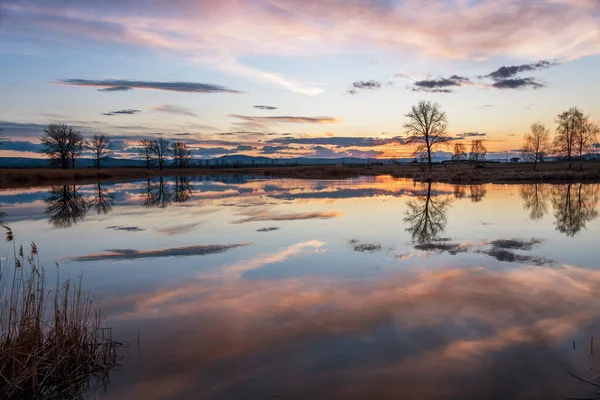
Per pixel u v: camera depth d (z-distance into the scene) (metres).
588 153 60.34
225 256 11.64
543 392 4.73
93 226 17.61
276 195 31.67
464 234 14.45
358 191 34.53
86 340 5.83
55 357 5.43
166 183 55.84
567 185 38.53
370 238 13.86
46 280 9.62
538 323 6.62
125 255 12.04
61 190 41.84
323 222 17.44
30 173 59.88
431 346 5.93
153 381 5.17
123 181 62.28
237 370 5.38
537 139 63.31
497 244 12.67
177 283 9.21
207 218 19.27
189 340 6.28
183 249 12.66
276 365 5.48
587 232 14.61
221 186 45.81
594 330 6.31
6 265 11.13
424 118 64.38
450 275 9.38
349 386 4.95
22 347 5.39
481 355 5.62
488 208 21.80
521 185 39.53
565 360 5.43
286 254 11.73
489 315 7.00
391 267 10.14
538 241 13.09
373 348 5.91
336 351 5.84
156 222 18.39
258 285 8.94
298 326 6.72
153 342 6.23
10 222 19.14
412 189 36.22
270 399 4.73
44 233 16.09
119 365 5.56
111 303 7.98
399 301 7.75
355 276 9.43
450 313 7.12
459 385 4.91
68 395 5.09
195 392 4.90
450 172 59.59
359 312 7.25
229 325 6.81
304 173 78.38
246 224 17.20
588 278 9.02
